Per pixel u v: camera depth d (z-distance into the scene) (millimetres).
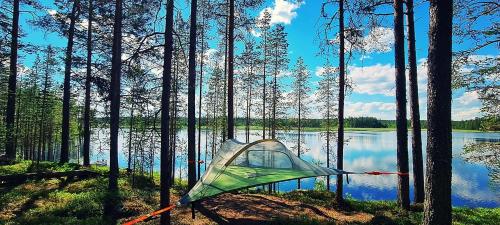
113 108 12094
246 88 30875
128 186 14539
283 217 9234
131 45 12750
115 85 12109
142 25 11977
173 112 20406
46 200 11422
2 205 10516
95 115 22422
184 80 22734
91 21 19734
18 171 15945
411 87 11445
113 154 12055
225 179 8234
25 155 38844
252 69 28094
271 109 29609
